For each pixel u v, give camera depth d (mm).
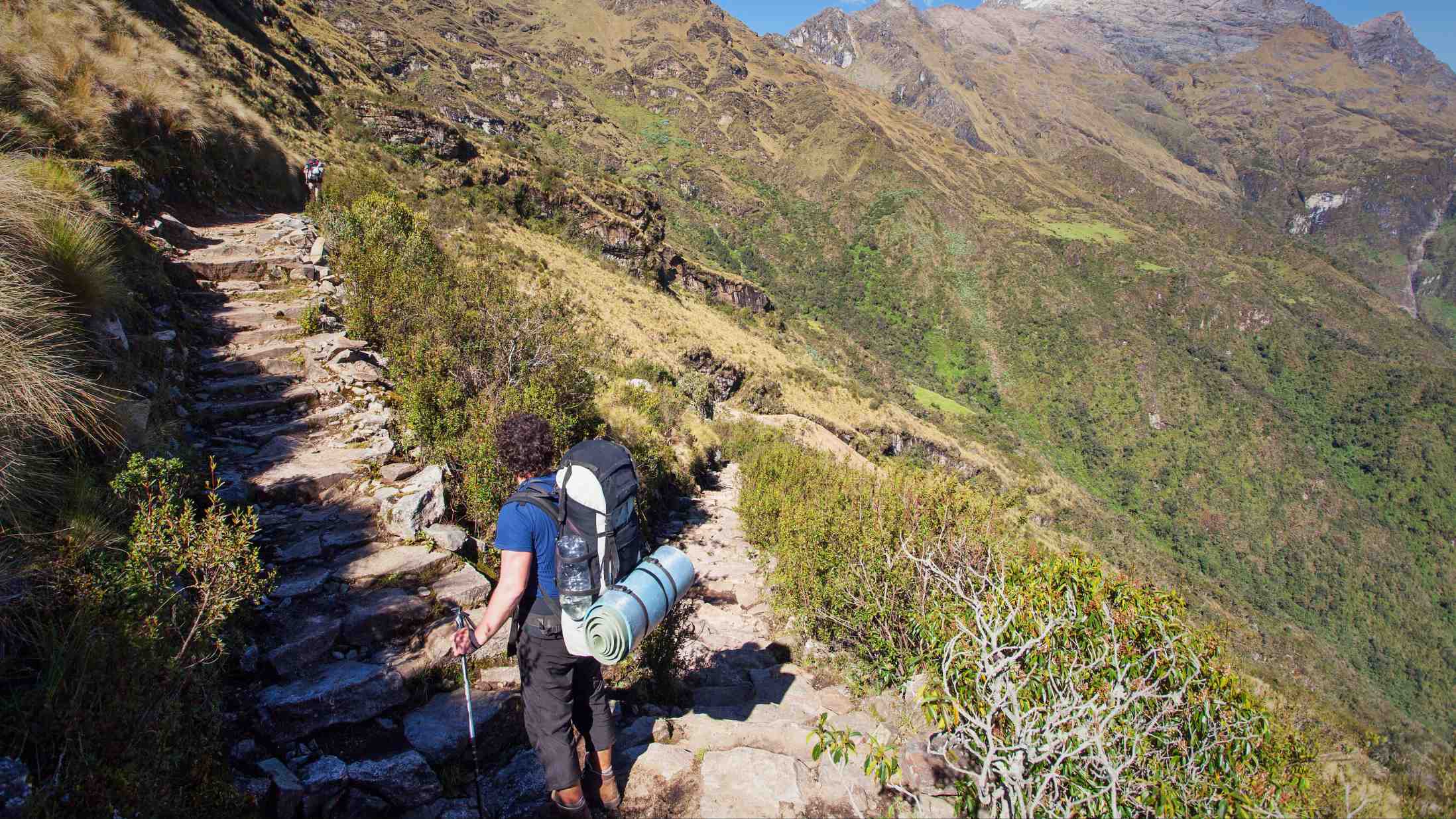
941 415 184375
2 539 2670
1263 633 100375
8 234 4227
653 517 10797
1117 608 3246
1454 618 192500
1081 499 168250
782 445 19062
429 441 6152
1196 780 2520
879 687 5066
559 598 2652
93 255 4902
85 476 3357
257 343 7496
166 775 2332
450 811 2828
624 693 4195
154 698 2424
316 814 2707
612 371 18281
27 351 3471
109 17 13875
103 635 2424
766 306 156250
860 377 176000
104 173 8461
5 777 1908
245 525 3281
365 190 18250
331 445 5785
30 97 8688
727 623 6707
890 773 2600
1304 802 2553
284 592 3852
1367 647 180125
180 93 12930
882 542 5457
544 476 2811
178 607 2852
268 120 25203
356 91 62938
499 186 74438
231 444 5574
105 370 4590
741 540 10383
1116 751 2443
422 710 3408
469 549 4945
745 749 3273
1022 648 2631
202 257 9273
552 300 9383
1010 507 5527
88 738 2164
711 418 31984
